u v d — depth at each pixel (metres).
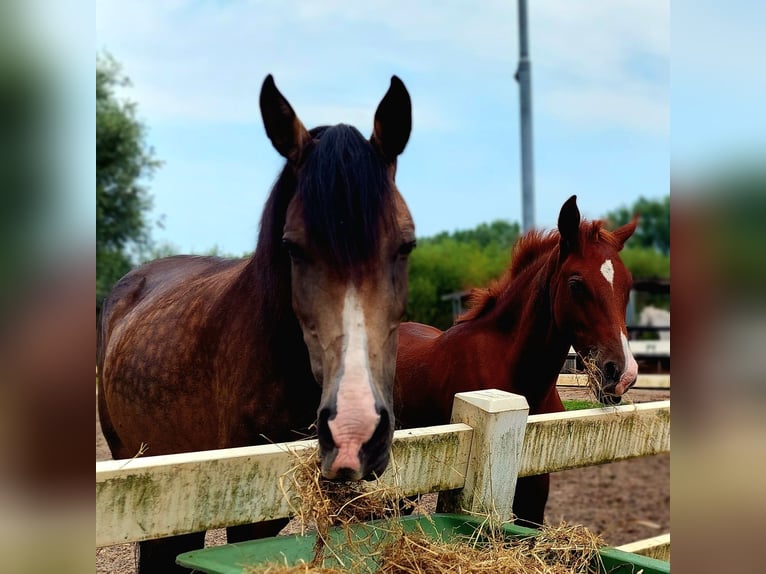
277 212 1.98
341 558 1.67
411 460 1.86
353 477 1.43
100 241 19.28
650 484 6.50
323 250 1.63
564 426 2.25
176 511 1.49
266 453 1.62
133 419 2.66
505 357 3.16
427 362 3.30
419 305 19.52
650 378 5.25
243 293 2.22
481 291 3.58
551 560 1.82
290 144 1.93
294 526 2.90
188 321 2.45
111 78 20.16
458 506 2.03
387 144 1.93
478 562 1.69
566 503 5.74
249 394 2.07
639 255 26.97
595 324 2.93
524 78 9.43
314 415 2.12
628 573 1.73
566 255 3.06
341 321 1.58
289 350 2.01
